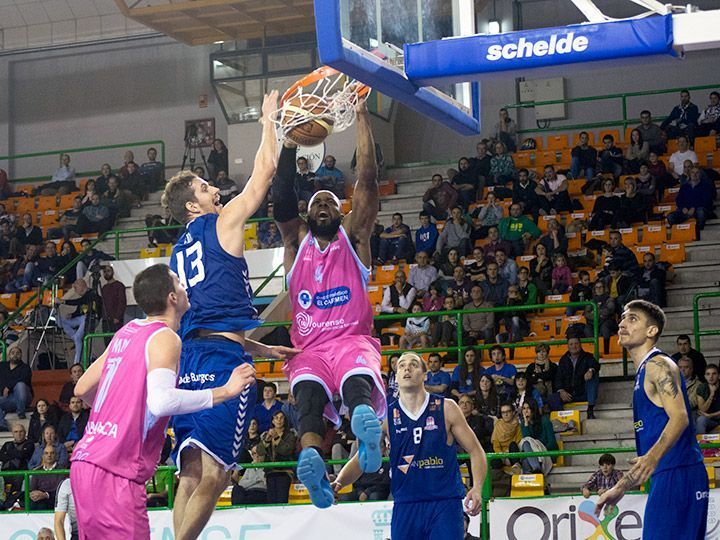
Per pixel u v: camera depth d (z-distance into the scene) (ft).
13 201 76.23
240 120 74.69
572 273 54.49
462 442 23.56
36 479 42.60
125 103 82.58
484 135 75.51
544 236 55.83
